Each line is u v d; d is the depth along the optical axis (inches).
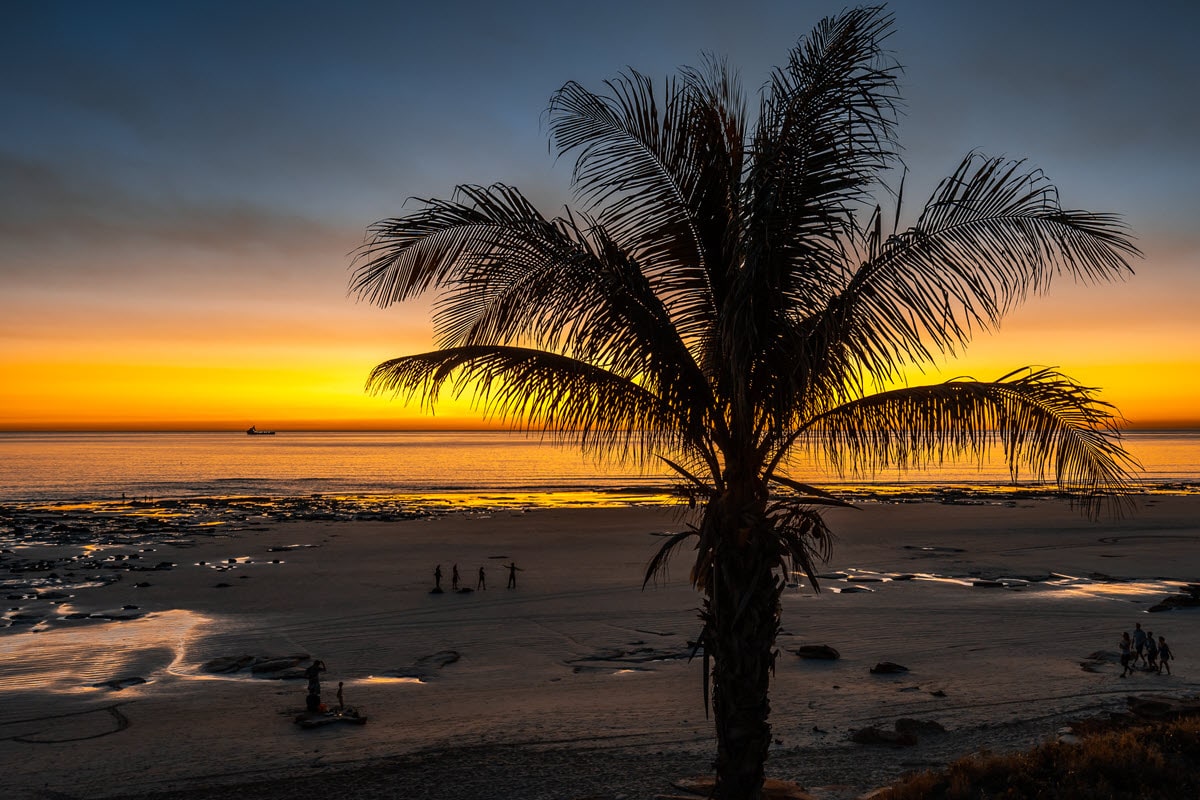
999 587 1643.7
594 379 352.2
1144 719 781.9
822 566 1927.9
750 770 346.3
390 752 747.4
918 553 2164.1
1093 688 943.7
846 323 306.3
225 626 1300.4
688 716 854.5
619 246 334.0
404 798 639.8
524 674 1031.6
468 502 3917.3
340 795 647.8
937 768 659.4
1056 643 1182.9
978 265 294.2
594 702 909.8
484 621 1339.8
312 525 2851.9
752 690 346.6
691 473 376.2
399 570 1863.9
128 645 1174.3
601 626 1305.4
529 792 645.3
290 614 1393.9
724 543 347.3
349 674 1032.8
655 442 369.4
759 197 281.0
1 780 683.4
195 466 7810.0
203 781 680.4
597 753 740.0
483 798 636.7
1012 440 301.3
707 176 329.1
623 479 5880.9
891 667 1020.5
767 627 348.2
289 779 682.8
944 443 317.1
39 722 834.8
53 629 1277.1
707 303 348.5
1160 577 1798.7
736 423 345.7
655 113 323.9
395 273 313.7
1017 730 782.5
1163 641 1024.2
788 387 333.4
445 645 1182.9
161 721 839.1
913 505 3661.4
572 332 330.0
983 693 928.3
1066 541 2425.0
